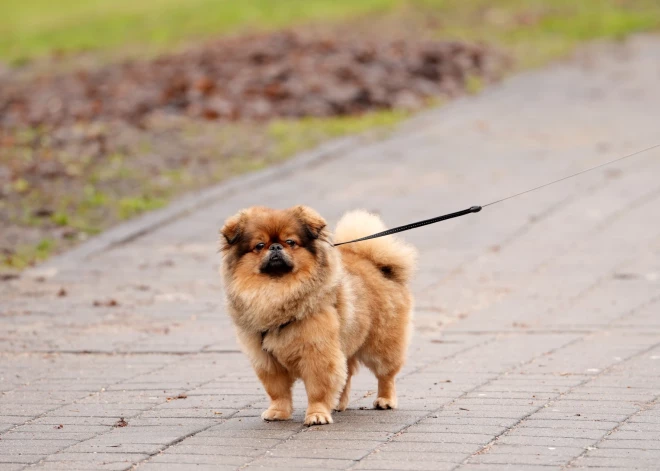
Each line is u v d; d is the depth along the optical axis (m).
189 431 7.60
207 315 11.92
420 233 15.40
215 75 26.38
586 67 29.08
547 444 6.98
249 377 9.39
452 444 7.03
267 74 25.86
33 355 10.44
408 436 7.27
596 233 15.00
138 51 33.69
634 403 7.98
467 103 24.92
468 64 28.09
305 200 17.03
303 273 7.32
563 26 35.97
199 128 21.95
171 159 19.47
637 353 9.74
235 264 7.50
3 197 16.72
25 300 12.66
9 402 8.67
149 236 15.58
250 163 19.39
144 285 13.25
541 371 9.24
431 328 11.27
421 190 17.53
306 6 42.62
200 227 15.91
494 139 21.16
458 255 14.30
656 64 28.95
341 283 7.60
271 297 7.29
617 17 37.12
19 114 23.02
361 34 33.34
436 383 8.98
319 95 24.27
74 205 16.69
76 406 8.51
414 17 38.34
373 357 8.05
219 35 35.84
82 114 22.73
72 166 18.56
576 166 18.61
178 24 40.12
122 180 18.06
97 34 39.03
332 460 6.73
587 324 11.05
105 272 13.89
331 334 7.41
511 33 34.91
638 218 15.59
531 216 16.02
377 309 7.97
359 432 7.39
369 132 22.08
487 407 8.04
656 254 13.80
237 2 44.88
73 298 12.73
